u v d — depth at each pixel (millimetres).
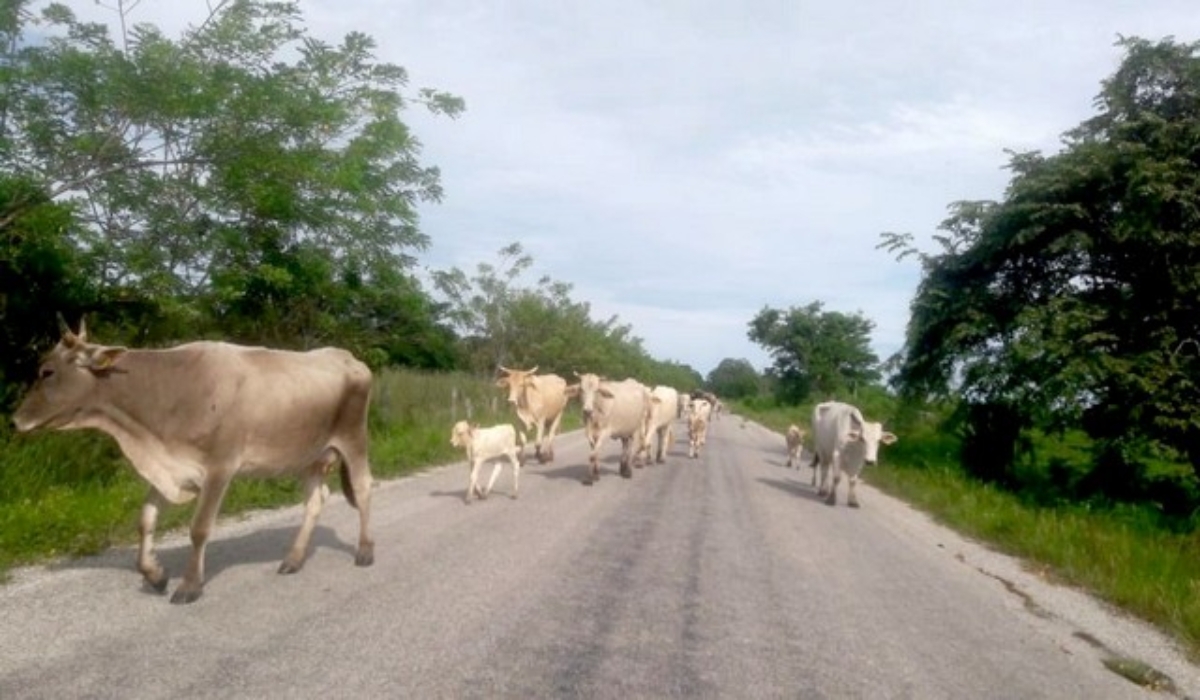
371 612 6043
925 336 24156
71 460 9953
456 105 13609
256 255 13242
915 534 12484
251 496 10133
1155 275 20250
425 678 4875
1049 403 20188
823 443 15883
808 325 75812
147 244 11797
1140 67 20375
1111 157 19734
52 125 10438
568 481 14500
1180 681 6262
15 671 4520
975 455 23359
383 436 17375
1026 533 12445
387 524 9453
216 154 11289
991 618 7562
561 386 18156
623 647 5742
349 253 15008
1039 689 5691
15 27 10055
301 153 11945
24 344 11141
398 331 18797
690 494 14219
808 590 7883
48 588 6086
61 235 10633
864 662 5875
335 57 12727
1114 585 9250
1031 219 20625
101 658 4797
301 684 4637
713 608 6945
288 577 6871
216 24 10992
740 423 51562
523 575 7469
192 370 6410
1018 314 21234
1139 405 18938
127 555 7250
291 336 15984
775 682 5332
